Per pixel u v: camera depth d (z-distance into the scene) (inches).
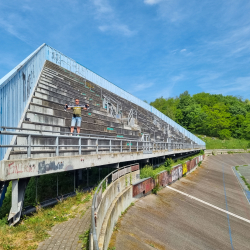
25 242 206.1
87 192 376.5
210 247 411.5
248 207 706.2
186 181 879.7
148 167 659.4
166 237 388.5
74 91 735.7
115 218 350.0
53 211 283.6
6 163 208.1
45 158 254.7
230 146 2199.8
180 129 1845.5
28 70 394.9
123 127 730.8
